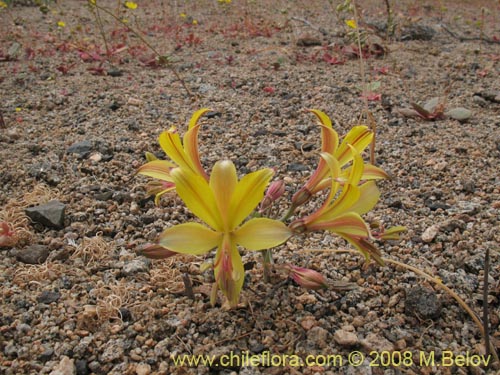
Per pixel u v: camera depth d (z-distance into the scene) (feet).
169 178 0.73
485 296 0.72
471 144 1.43
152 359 0.73
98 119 1.60
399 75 2.05
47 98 1.77
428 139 1.48
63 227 1.06
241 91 1.83
